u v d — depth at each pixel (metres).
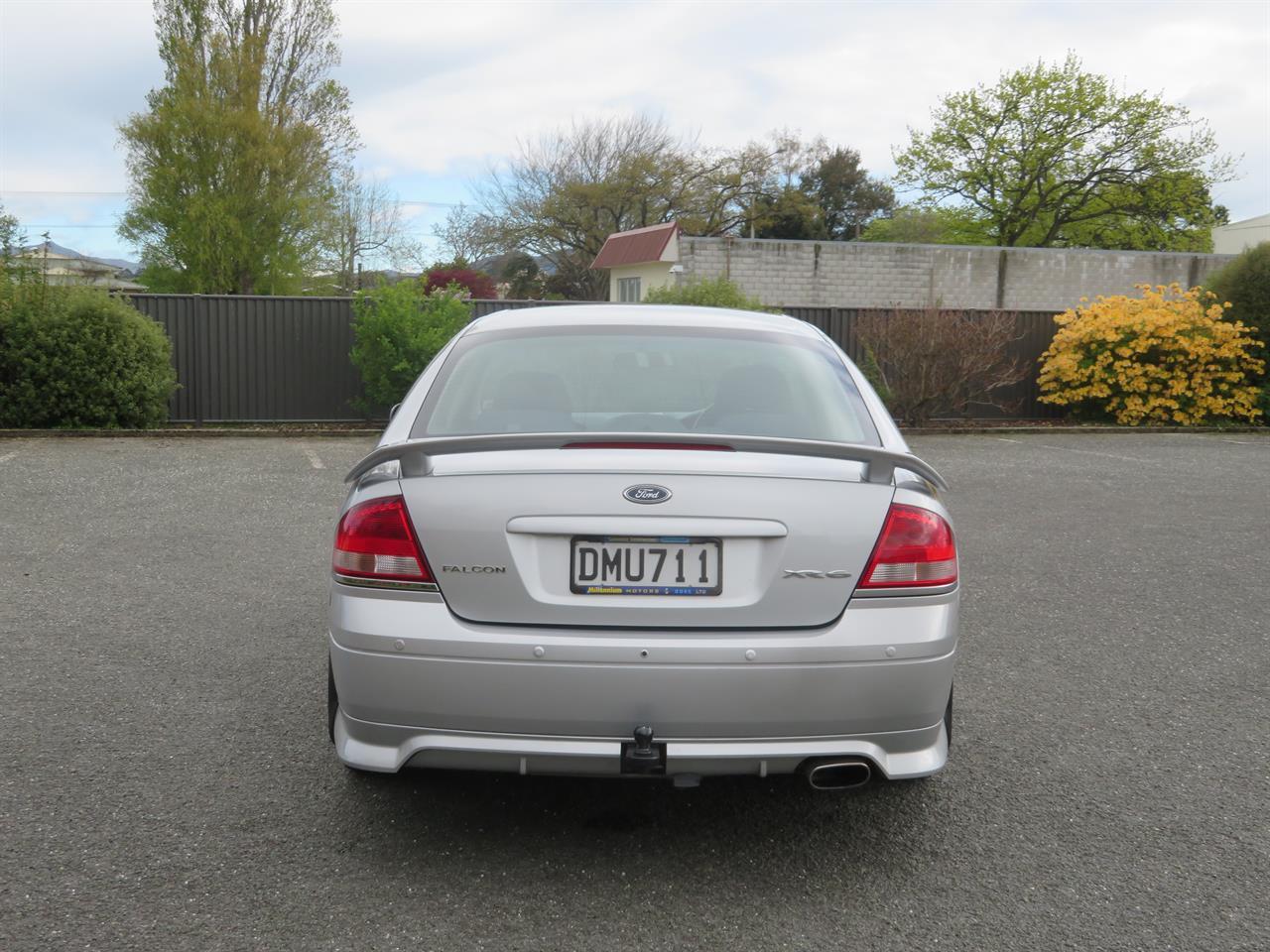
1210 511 9.03
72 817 3.12
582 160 52.56
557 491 2.66
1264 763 3.73
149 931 2.53
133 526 7.70
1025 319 18.25
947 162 47.19
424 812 3.22
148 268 31.83
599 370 3.40
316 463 11.23
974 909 2.72
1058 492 10.01
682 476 2.67
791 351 3.60
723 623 2.66
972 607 5.87
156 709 4.05
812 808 3.31
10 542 7.06
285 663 4.62
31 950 2.43
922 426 16.61
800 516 2.68
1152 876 2.91
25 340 13.73
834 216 67.25
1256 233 47.06
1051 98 45.22
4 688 4.24
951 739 3.92
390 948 2.48
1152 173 45.06
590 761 2.66
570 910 2.67
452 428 3.14
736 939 2.55
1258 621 5.63
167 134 29.72
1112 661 4.89
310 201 31.33
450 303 15.92
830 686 2.66
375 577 2.71
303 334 16.20
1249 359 17.12
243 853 2.94
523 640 2.62
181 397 15.95
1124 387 17.02
